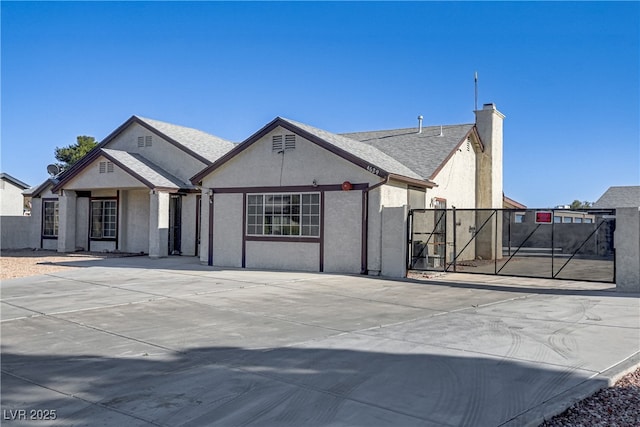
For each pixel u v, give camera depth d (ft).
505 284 50.70
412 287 47.32
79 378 20.86
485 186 82.12
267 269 59.52
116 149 84.89
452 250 72.43
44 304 36.94
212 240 63.62
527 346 26.13
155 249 71.67
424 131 83.10
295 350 25.18
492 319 33.17
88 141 163.43
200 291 43.39
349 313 34.96
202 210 64.49
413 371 21.88
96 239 84.58
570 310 36.52
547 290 46.62
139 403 18.20
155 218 71.77
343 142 62.39
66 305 36.63
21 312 34.06
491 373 21.62
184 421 16.69
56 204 89.35
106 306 36.45
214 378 20.89
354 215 55.47
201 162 76.74
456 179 75.15
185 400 18.49
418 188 63.36
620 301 40.50
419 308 37.06
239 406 17.95
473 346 26.08
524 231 100.32
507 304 39.01
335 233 56.44
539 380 20.75
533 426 16.62
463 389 19.69
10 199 114.21
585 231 94.79
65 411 17.49
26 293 41.73
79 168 77.61
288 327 30.48
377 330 29.81
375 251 54.49
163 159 80.07
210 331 29.22
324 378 20.94
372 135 86.89
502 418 16.94
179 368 22.21
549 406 17.92
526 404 18.15
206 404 18.13
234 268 60.49
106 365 22.61
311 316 33.83
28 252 83.61
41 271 56.65
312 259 57.62
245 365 22.66
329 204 56.80
